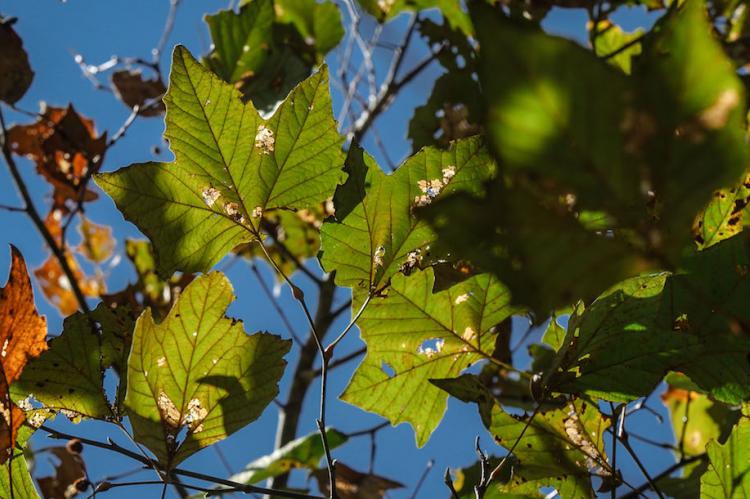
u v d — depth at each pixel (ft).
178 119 5.01
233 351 5.01
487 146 4.98
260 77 6.84
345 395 5.19
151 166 5.04
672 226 4.15
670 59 4.12
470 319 5.16
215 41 6.82
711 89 4.09
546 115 4.12
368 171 5.01
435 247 5.05
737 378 4.91
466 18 7.22
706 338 4.90
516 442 5.09
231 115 5.02
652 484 5.02
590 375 4.98
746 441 4.91
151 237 5.07
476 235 4.20
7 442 5.05
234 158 5.05
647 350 4.94
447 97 6.79
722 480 4.91
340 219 5.02
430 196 5.00
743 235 4.80
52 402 5.11
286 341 5.04
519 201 4.16
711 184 4.13
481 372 6.45
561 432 5.09
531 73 4.11
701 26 4.11
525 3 6.69
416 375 5.21
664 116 4.12
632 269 4.16
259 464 6.53
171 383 4.99
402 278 5.08
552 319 5.16
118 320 5.17
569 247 4.16
